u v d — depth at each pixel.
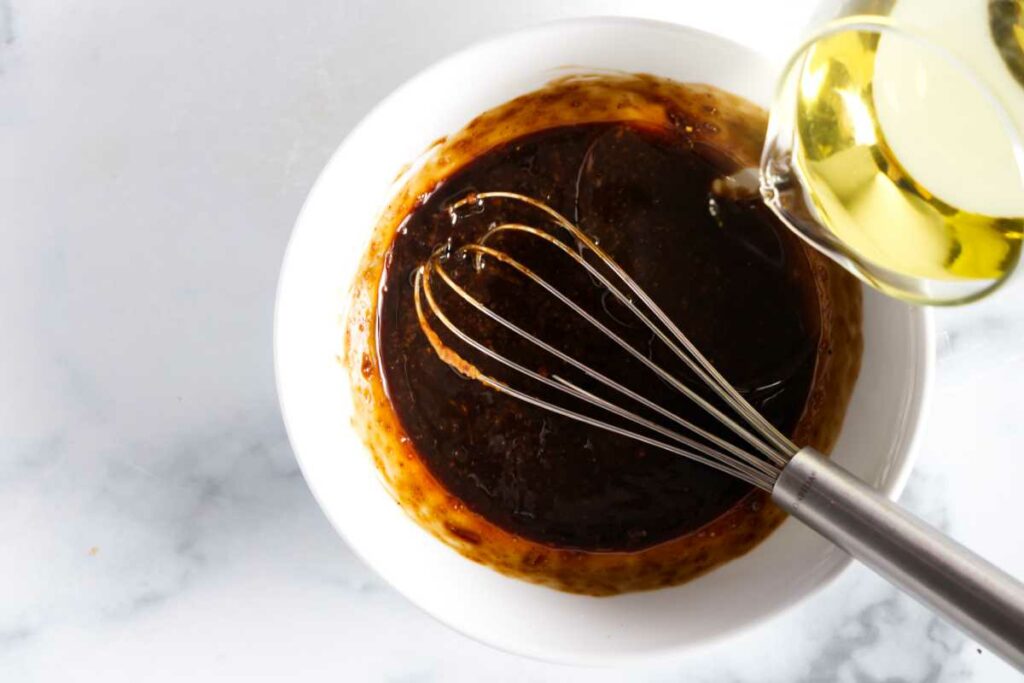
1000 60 0.35
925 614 0.43
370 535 0.39
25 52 0.44
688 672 0.43
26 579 0.43
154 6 0.43
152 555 0.43
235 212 0.43
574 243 0.41
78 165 0.43
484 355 0.41
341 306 0.40
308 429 0.38
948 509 0.43
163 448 0.43
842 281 0.40
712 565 0.40
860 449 0.38
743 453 0.38
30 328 0.43
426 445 0.41
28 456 0.43
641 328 0.41
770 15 0.43
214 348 0.43
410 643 0.42
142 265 0.43
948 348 0.43
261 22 0.43
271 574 0.43
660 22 0.38
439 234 0.42
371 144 0.39
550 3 0.43
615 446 0.41
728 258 0.41
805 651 0.43
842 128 0.38
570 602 0.39
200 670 0.42
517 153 0.42
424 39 0.43
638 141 0.41
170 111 0.43
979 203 0.36
